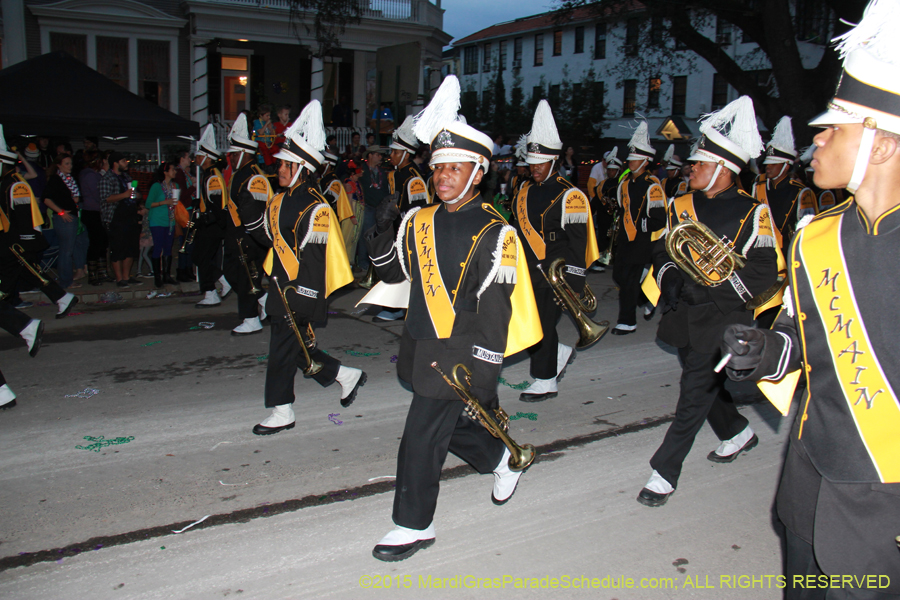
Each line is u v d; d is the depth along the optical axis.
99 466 4.09
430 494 3.12
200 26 17.66
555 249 5.18
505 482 3.57
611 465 4.21
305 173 4.42
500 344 2.92
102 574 3.01
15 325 5.62
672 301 3.53
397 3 19.80
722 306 3.45
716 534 3.40
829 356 1.84
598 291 10.05
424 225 3.08
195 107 18.17
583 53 34.31
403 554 3.14
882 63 1.71
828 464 1.84
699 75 29.25
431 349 3.01
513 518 3.55
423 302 3.04
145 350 6.51
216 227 8.07
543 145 5.16
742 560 3.18
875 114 1.72
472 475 4.06
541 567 3.11
